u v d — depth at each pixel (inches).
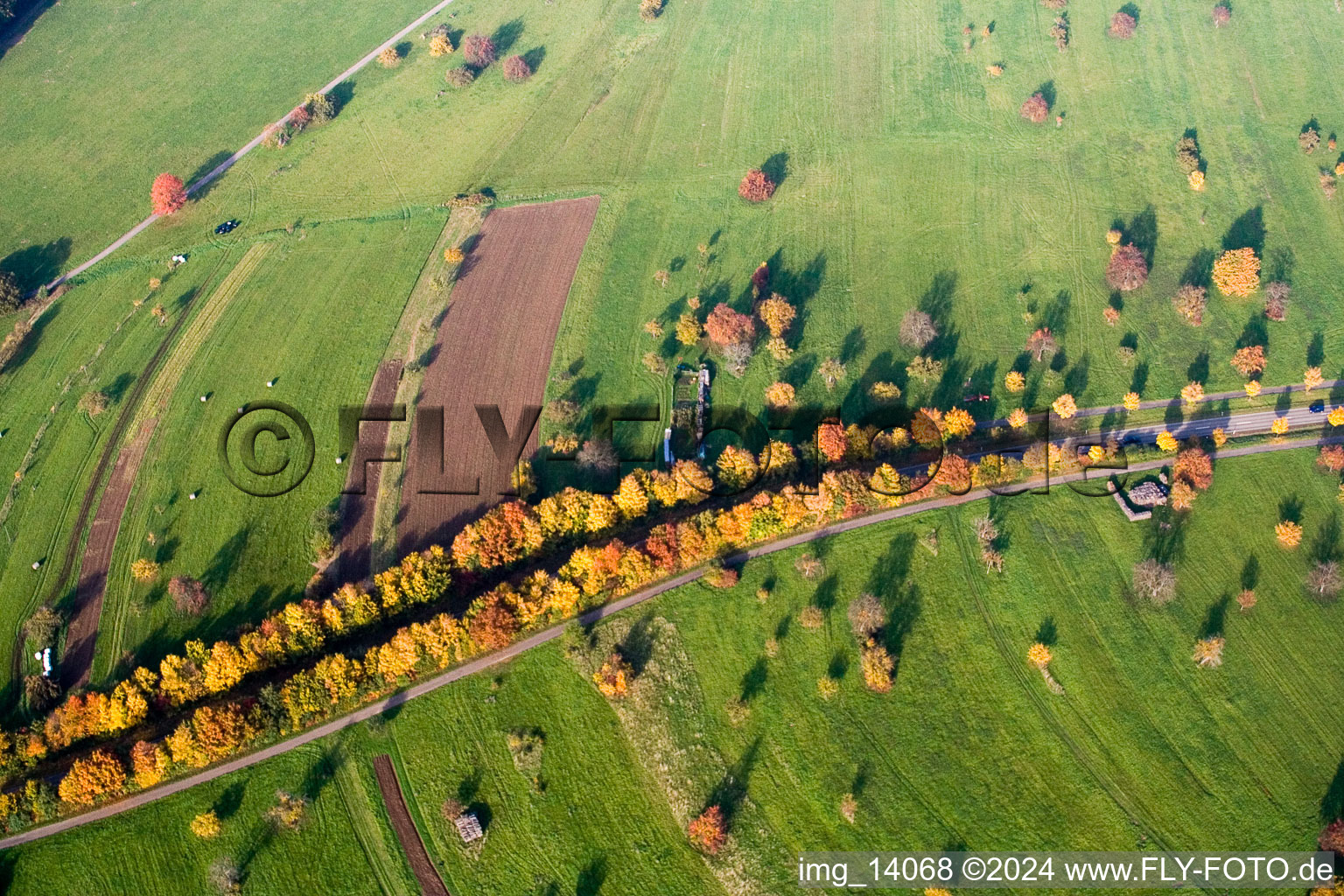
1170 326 5792.3
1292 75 7032.5
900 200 6624.0
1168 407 5442.9
